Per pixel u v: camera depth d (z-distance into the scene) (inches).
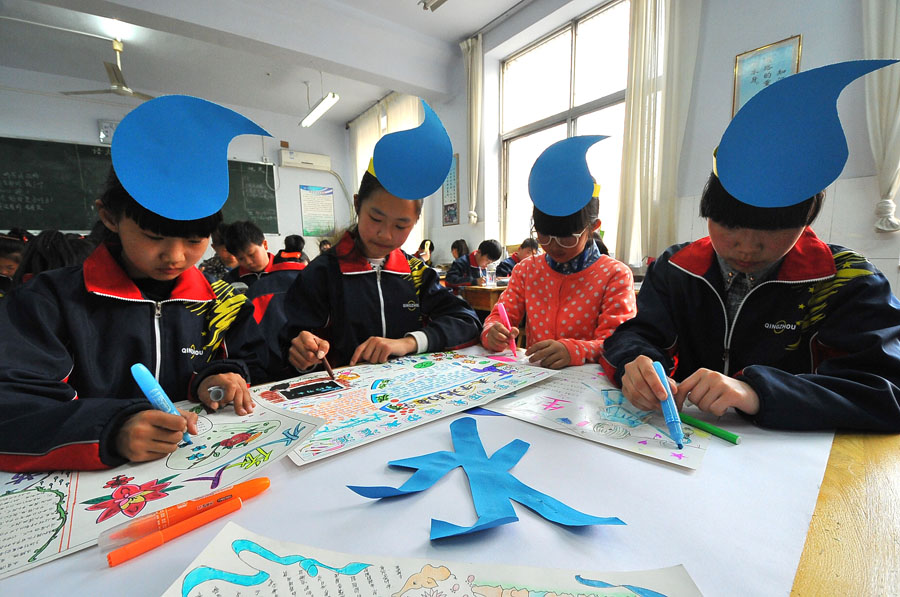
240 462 15.1
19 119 162.6
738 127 18.4
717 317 29.0
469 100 156.2
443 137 27.5
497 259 124.9
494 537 10.6
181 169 16.8
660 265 32.5
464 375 26.7
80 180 172.9
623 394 22.2
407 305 40.2
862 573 9.2
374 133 215.2
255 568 9.2
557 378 26.2
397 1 131.8
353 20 137.3
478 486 12.9
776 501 12.3
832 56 76.9
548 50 141.9
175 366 25.7
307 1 127.0
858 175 74.2
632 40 107.4
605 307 39.8
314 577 9.0
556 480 13.6
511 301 48.0
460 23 145.2
